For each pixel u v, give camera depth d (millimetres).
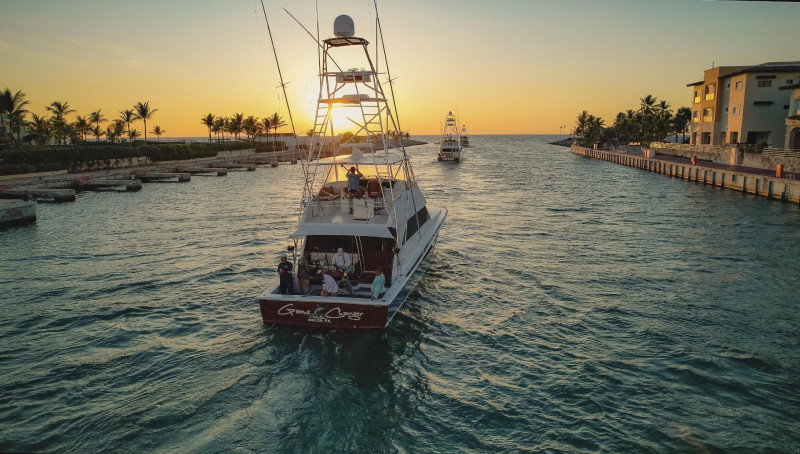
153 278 18656
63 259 21641
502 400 10109
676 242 24328
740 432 8938
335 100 14758
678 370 11188
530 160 102375
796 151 45438
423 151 157625
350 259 14805
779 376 10922
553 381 10820
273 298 12797
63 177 50969
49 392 10430
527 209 35906
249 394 10375
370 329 12898
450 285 17641
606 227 28516
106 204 39062
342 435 9008
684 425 9156
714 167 50719
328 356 11992
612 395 10195
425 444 8750
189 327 13891
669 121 96812
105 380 10953
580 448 8539
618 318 14391
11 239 25922
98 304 15773
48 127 77188
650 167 65875
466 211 35188
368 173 17125
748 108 58219
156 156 72125
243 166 76812
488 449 8578
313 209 15227
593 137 129125
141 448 8602
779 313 14648
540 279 18328
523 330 13609
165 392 10461
